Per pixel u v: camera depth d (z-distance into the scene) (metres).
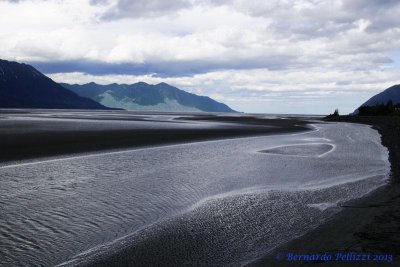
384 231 10.34
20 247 9.88
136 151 28.86
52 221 11.98
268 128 62.09
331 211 12.88
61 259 9.16
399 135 46.41
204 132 48.84
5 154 25.55
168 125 64.31
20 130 44.34
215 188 16.88
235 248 9.66
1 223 11.73
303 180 18.77
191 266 8.62
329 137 45.75
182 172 20.59
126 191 16.02
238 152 29.42
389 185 17.06
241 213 12.94
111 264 8.80
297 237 10.25
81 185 17.02
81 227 11.46
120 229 11.30
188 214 12.85
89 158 24.91
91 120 81.38
